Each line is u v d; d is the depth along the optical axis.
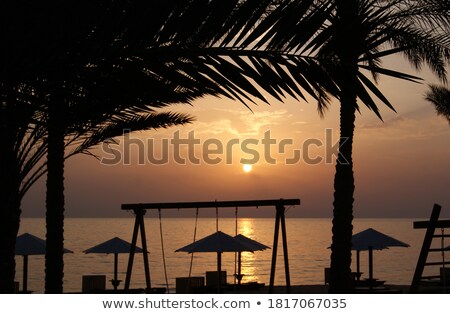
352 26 3.80
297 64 3.82
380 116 3.81
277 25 3.77
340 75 3.79
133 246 16.16
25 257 21.91
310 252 110.12
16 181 6.33
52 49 3.53
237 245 19.42
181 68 3.79
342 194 18.09
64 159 13.72
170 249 122.00
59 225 14.15
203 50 3.80
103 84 3.74
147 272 16.22
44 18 3.45
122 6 3.58
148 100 3.94
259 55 3.83
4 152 6.01
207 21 3.70
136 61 3.75
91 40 3.58
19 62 3.53
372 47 3.85
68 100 3.82
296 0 3.77
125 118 4.30
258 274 60.78
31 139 6.26
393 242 22.94
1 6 3.39
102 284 21.77
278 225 15.29
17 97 3.74
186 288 21.89
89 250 23.11
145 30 3.63
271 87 3.81
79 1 3.49
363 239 23.02
